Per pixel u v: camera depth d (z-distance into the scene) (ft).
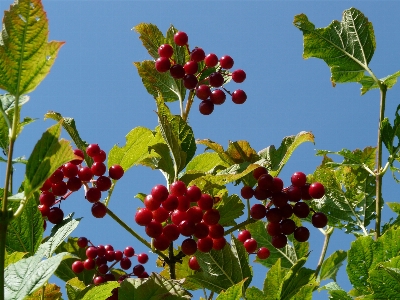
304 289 2.48
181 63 2.81
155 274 2.47
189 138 2.67
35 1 2.25
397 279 2.42
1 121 2.38
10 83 2.26
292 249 2.85
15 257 2.41
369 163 2.79
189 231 2.56
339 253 2.76
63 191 2.56
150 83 2.83
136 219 2.56
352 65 2.82
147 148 2.69
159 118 2.62
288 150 2.69
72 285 2.67
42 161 2.27
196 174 2.62
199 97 2.75
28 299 2.62
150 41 2.82
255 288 2.51
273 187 2.62
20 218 2.46
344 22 2.84
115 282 2.46
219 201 2.68
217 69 2.84
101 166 2.60
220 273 2.65
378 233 2.70
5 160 2.29
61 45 2.26
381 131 2.72
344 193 2.84
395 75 2.74
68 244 2.82
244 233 2.75
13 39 2.25
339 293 2.49
